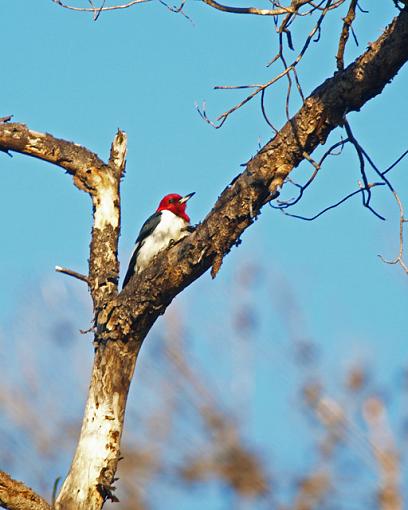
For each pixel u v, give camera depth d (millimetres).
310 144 10234
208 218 10500
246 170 10320
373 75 9898
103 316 11211
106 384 11039
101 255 12047
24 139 12312
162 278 10742
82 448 10797
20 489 9805
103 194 12414
